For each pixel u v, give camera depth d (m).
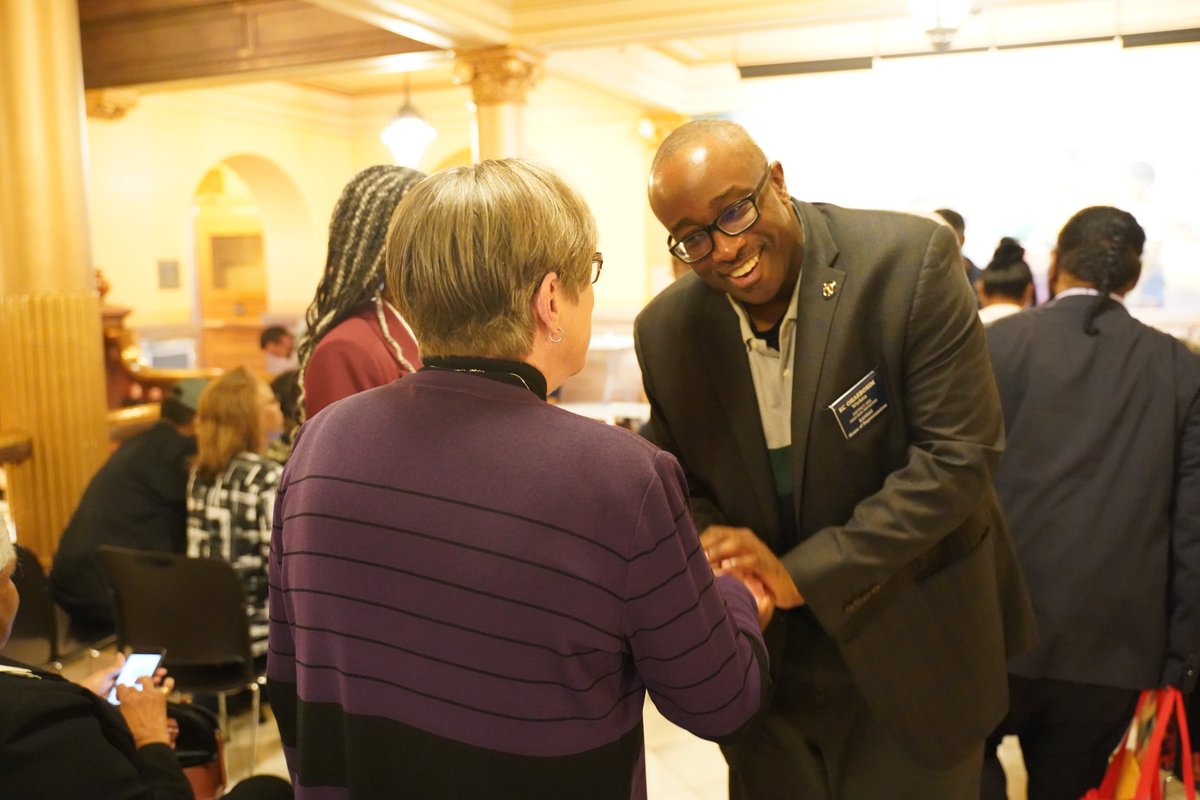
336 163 10.16
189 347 8.45
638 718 0.94
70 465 3.70
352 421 0.94
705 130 1.31
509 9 5.69
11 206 3.59
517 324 0.89
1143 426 1.91
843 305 1.37
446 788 0.87
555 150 9.68
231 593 2.64
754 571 1.36
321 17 6.11
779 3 5.21
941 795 1.60
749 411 1.50
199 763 1.89
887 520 1.36
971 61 7.79
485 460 0.86
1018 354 2.01
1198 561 1.88
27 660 2.74
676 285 1.56
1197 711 2.25
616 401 7.94
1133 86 7.64
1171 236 7.70
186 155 8.34
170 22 6.51
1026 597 1.71
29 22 3.57
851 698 1.62
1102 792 2.00
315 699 0.94
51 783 1.14
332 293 1.52
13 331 3.60
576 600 0.84
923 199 8.34
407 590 0.87
